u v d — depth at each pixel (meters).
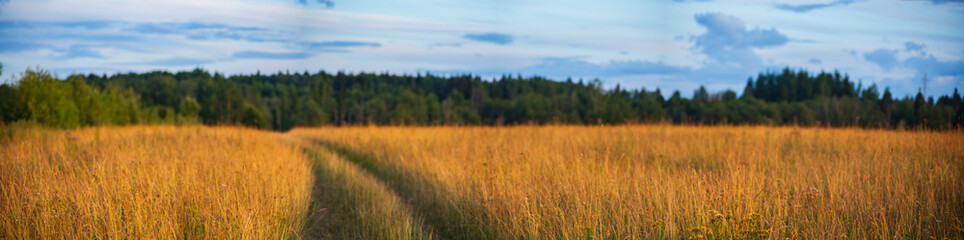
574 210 4.98
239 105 75.69
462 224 5.71
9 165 6.72
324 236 5.64
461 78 136.00
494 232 5.28
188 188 5.52
